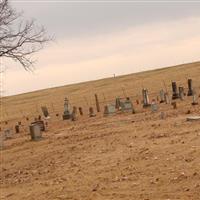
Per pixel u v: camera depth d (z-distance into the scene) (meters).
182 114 33.53
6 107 99.50
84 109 65.00
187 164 17.06
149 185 15.25
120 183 16.17
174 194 13.74
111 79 122.69
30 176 20.83
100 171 18.78
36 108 86.44
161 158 18.95
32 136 33.19
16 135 40.75
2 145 32.41
